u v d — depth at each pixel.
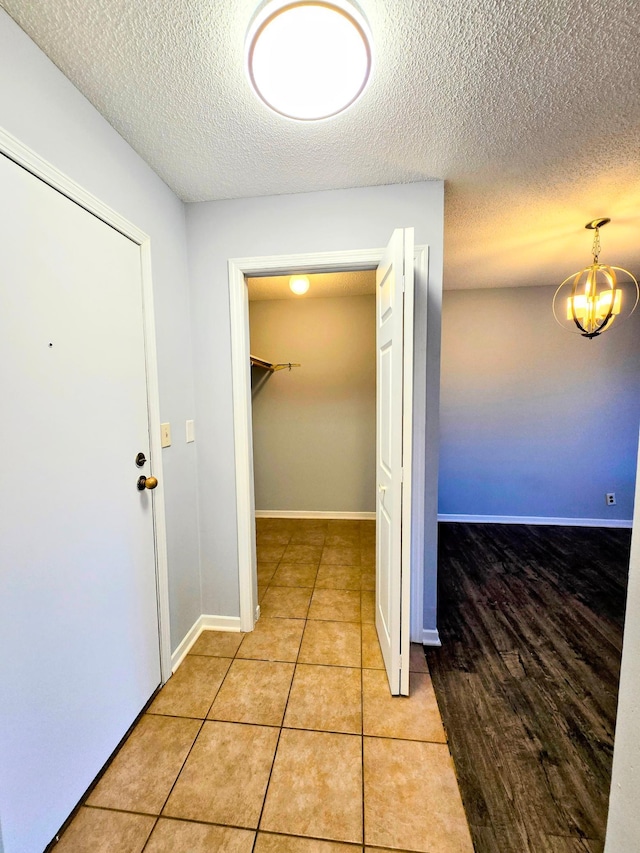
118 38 0.92
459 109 1.17
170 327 1.62
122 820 1.04
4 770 0.85
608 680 1.58
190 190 1.64
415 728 1.31
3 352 0.86
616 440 3.42
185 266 1.75
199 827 1.02
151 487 1.38
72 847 0.98
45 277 0.97
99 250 1.18
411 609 1.79
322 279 2.94
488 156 1.43
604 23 0.90
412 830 1.00
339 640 1.79
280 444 3.64
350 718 1.35
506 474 3.58
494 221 2.04
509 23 0.90
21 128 0.90
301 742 1.26
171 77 1.03
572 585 2.41
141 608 1.40
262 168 1.48
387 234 1.64
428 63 1.00
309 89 0.96
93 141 1.14
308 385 3.57
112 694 1.23
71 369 1.06
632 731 0.70
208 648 1.75
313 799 1.08
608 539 3.18
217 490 1.85
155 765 1.19
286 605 2.11
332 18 0.80
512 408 3.52
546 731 1.33
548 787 1.13
